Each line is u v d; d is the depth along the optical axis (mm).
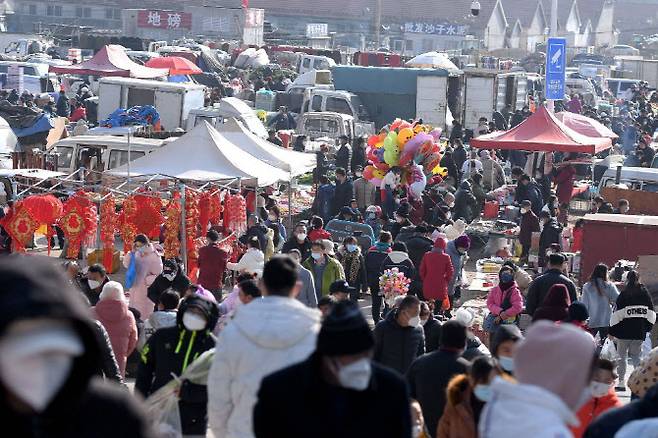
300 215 54000
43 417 5766
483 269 44781
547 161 64312
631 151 82000
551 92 67625
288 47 144875
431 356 17219
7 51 144500
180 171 44438
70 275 27844
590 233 41312
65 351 5578
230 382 13398
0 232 42062
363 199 54281
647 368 18703
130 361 26406
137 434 6145
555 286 22953
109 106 81750
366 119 90250
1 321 5422
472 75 92188
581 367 8312
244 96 107312
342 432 9203
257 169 46531
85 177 48688
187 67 104688
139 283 31797
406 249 35875
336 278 33469
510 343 15820
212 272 34062
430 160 53844
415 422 14750
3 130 63281
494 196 58125
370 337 9164
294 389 9242
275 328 13109
